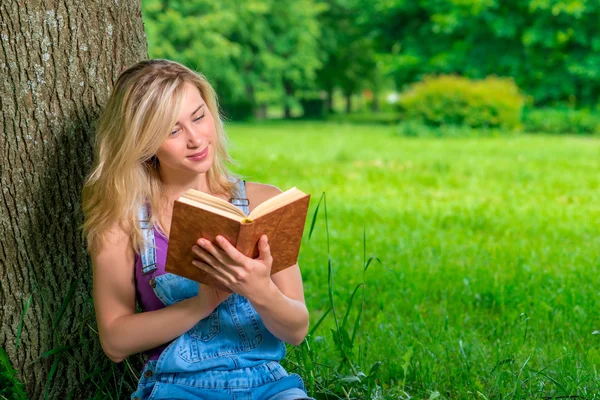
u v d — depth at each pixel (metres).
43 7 2.60
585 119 23.19
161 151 2.16
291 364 3.07
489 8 27.09
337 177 11.09
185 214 1.88
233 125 29.64
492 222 7.41
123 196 2.17
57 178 2.67
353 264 5.66
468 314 4.57
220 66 31.06
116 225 2.21
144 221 2.23
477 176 11.23
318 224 7.32
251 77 33.91
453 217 7.60
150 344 2.17
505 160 13.61
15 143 2.62
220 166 2.37
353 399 2.90
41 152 2.65
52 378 2.74
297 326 2.17
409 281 5.13
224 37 32.88
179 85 2.12
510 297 4.74
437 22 28.80
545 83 27.25
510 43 27.80
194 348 2.22
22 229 2.66
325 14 40.41
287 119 37.44
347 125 29.55
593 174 11.55
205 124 2.18
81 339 2.76
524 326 4.18
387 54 32.09
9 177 2.63
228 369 2.23
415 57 30.03
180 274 2.02
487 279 5.14
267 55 33.53
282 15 34.16
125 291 2.24
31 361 2.72
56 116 2.66
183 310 2.14
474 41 28.45
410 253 6.00
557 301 4.63
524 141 18.86
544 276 5.19
